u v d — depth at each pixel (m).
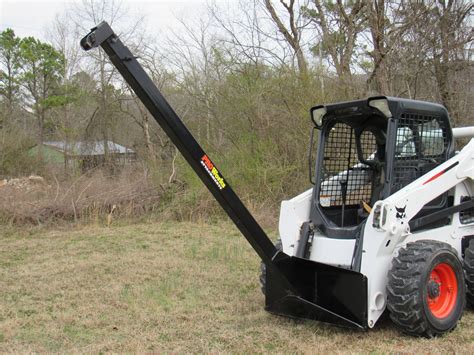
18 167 24.59
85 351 4.42
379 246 4.48
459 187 5.25
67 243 9.98
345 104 5.03
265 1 15.83
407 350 4.17
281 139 13.16
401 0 13.29
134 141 24.64
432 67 13.96
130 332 4.91
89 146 24.55
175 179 13.44
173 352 4.31
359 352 4.16
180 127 4.13
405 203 4.59
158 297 6.11
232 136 13.93
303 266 4.69
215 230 11.16
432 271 4.54
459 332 4.64
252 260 8.02
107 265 7.88
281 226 5.25
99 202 12.48
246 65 13.91
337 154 5.32
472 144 5.30
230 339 4.58
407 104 4.84
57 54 33.88
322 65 13.50
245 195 12.65
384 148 5.06
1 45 35.31
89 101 27.44
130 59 3.95
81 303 5.96
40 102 29.23
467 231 5.37
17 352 4.45
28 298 6.26
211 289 6.41
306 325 4.86
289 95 13.19
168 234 10.73
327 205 5.24
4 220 11.72
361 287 4.40
